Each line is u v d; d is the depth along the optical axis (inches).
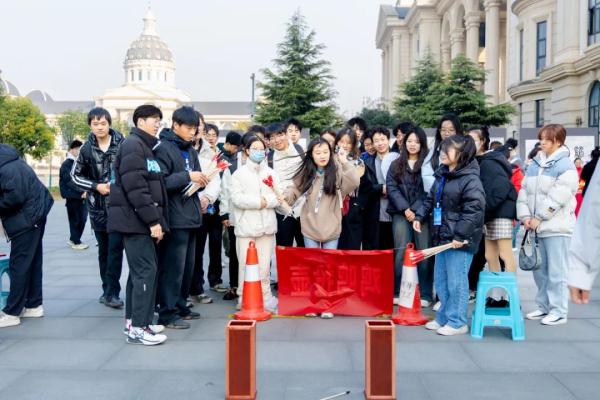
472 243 206.8
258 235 241.4
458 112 1024.2
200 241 265.3
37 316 239.8
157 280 224.1
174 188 211.3
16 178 218.5
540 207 221.5
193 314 237.5
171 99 4178.2
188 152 236.5
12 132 1942.7
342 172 240.4
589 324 227.0
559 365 179.0
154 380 167.3
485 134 244.2
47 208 233.9
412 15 2107.5
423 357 186.4
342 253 235.6
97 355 190.2
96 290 294.7
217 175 251.6
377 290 236.4
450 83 1038.4
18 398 154.5
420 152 251.0
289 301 238.7
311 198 242.8
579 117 814.5
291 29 1256.2
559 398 153.2
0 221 224.7
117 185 198.2
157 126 203.6
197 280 266.2
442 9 1866.4
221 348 197.5
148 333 202.7
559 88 858.1
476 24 1530.5
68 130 2706.7
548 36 969.5
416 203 247.9
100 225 257.3
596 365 179.0
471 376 169.2
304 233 243.9
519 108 1048.2
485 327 223.5
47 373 173.5
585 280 103.1
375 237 265.9
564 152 220.8
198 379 168.1
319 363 180.5
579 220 105.1
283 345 199.3
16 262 225.6
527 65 1021.2
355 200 259.0
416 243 253.8
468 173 206.7
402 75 2342.5
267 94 1272.1
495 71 1363.2
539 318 236.7
